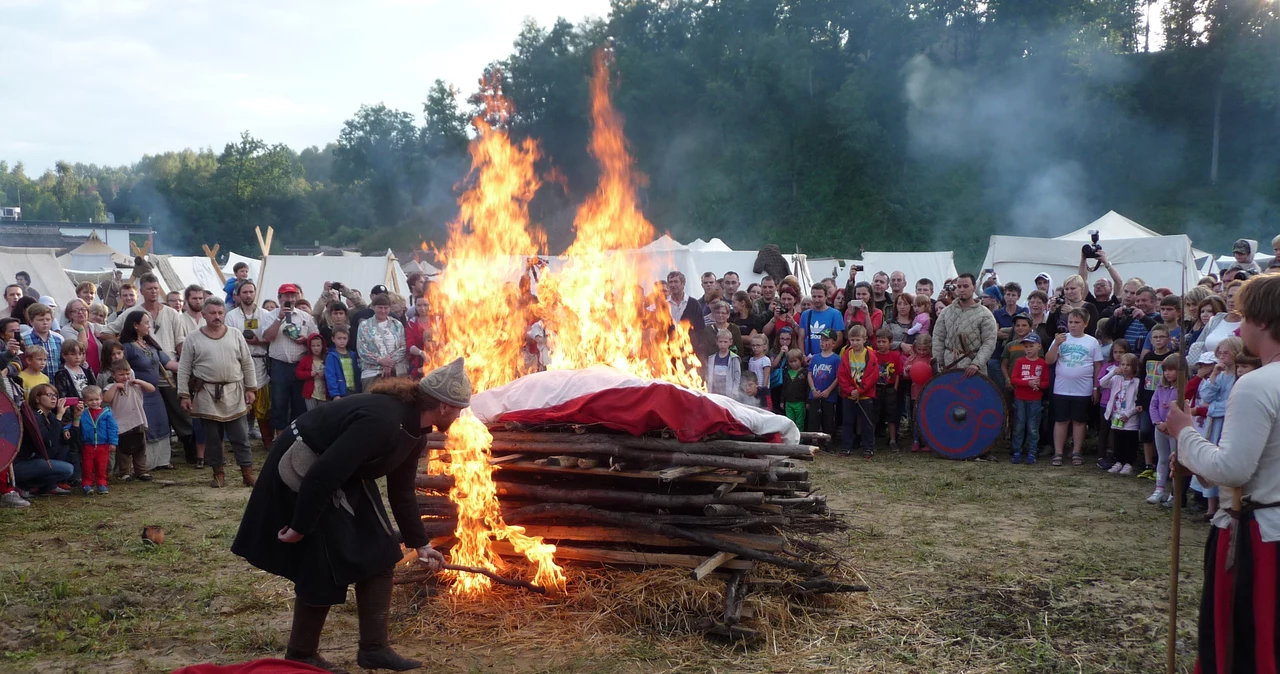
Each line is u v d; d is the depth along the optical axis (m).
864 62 75.88
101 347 9.41
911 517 7.62
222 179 125.81
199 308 11.06
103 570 6.18
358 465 3.93
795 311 12.35
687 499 5.20
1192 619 5.18
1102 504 8.16
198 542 6.91
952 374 10.67
